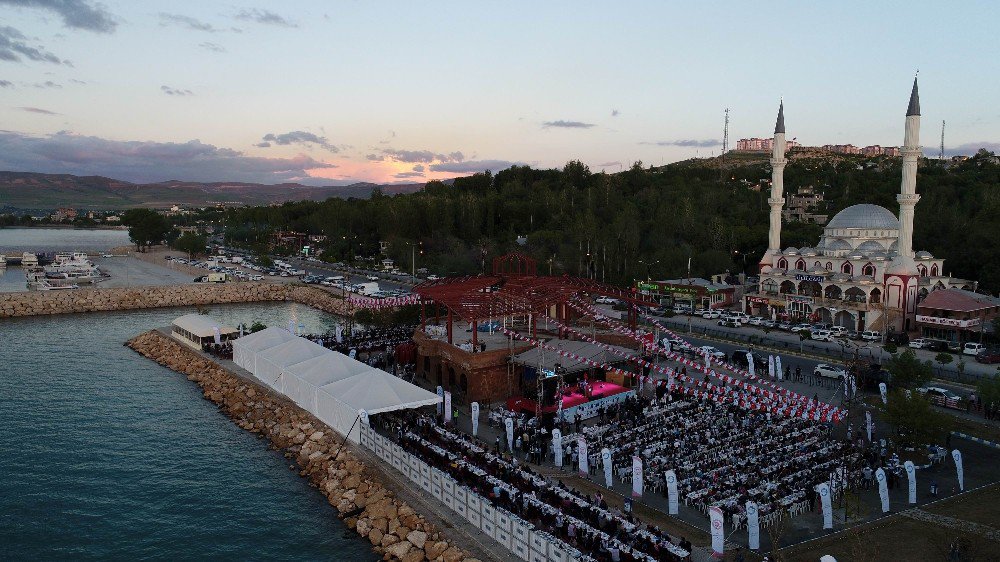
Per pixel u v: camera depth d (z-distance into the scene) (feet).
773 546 131.95
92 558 149.79
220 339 326.44
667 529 142.10
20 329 406.62
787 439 187.11
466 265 558.97
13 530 160.76
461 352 234.58
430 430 193.88
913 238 470.80
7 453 204.64
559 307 291.79
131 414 244.01
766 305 410.31
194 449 212.02
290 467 198.59
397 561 145.28
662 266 516.32
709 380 239.30
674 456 173.27
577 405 212.43
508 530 137.39
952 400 225.35
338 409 204.95
